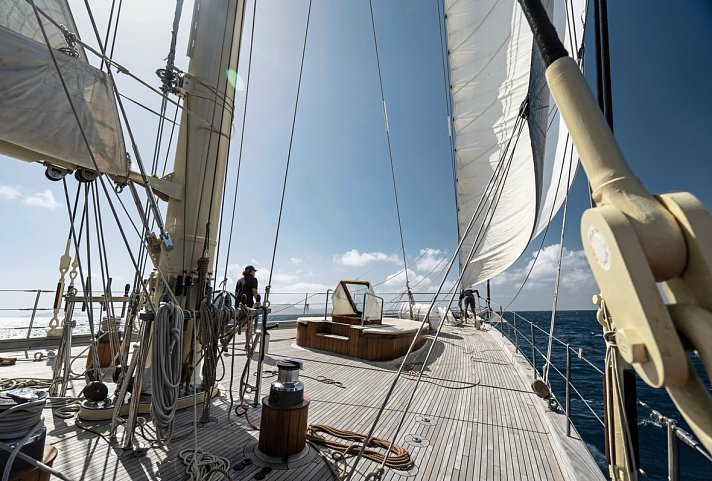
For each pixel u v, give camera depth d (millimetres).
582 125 665
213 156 3811
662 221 539
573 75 707
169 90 3658
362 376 5180
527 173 5355
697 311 508
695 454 5078
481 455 2834
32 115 2457
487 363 6137
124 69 3068
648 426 6242
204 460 2520
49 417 3102
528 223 5332
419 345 7562
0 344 5355
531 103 2699
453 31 7746
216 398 3869
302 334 7516
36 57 2516
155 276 3580
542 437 3168
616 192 587
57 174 2922
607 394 1127
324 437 3049
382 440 3021
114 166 2959
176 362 2689
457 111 8250
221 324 3389
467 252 8281
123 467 2426
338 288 7906
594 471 2400
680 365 471
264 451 2645
